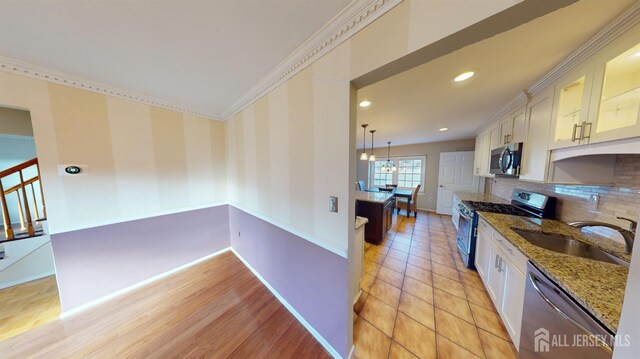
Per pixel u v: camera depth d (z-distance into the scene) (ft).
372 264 8.64
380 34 3.14
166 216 7.82
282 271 6.18
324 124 4.25
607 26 3.40
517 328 4.43
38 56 4.62
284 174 5.55
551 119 5.09
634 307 1.63
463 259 8.90
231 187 9.13
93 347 4.90
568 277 3.13
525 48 4.16
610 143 3.57
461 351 4.65
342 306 4.38
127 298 6.62
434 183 17.52
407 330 5.24
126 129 6.72
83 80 5.71
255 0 3.09
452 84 5.90
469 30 2.43
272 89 5.64
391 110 8.36
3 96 4.78
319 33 3.82
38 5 3.11
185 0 3.08
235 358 4.63
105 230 6.48
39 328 5.45
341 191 4.11
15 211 11.70
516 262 4.53
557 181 5.11
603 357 2.41
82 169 5.98
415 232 12.53
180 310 6.10
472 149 15.70
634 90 3.26
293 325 5.55
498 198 10.61
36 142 5.29
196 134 8.46
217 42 4.12
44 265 8.25
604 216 4.66
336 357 4.64
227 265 8.59
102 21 3.51
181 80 5.81
